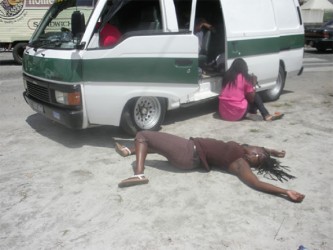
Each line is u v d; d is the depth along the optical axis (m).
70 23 5.82
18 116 7.21
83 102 5.31
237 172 4.64
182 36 5.56
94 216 3.94
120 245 3.49
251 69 7.30
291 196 4.19
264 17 7.54
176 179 4.67
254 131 6.36
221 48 7.36
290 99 8.65
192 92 5.85
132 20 6.09
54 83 5.40
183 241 3.54
